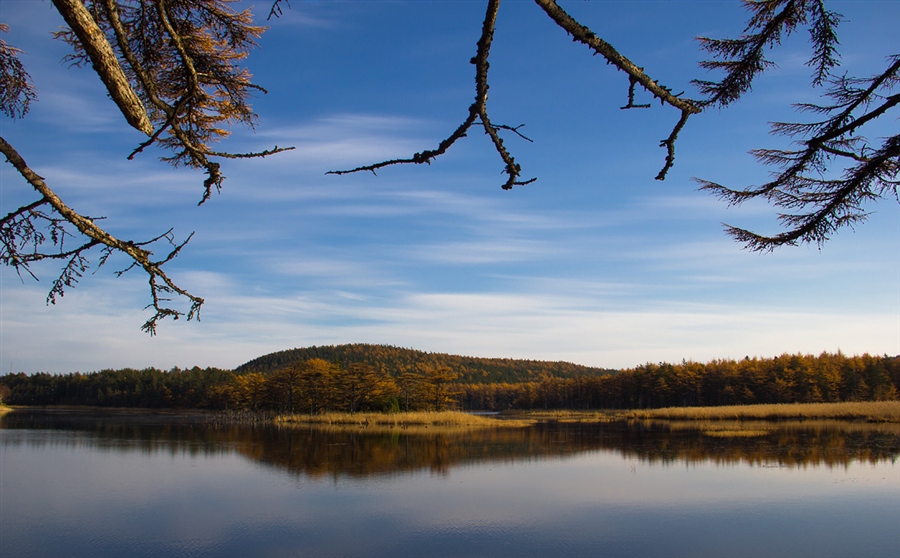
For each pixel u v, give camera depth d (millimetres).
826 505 18859
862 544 15164
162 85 3988
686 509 18781
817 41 4250
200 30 3920
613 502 19812
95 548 15445
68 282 3684
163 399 123062
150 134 3203
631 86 2602
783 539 15664
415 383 80688
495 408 149875
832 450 30516
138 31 3699
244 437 43406
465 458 30094
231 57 3988
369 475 25219
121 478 24812
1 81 4469
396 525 17375
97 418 78562
